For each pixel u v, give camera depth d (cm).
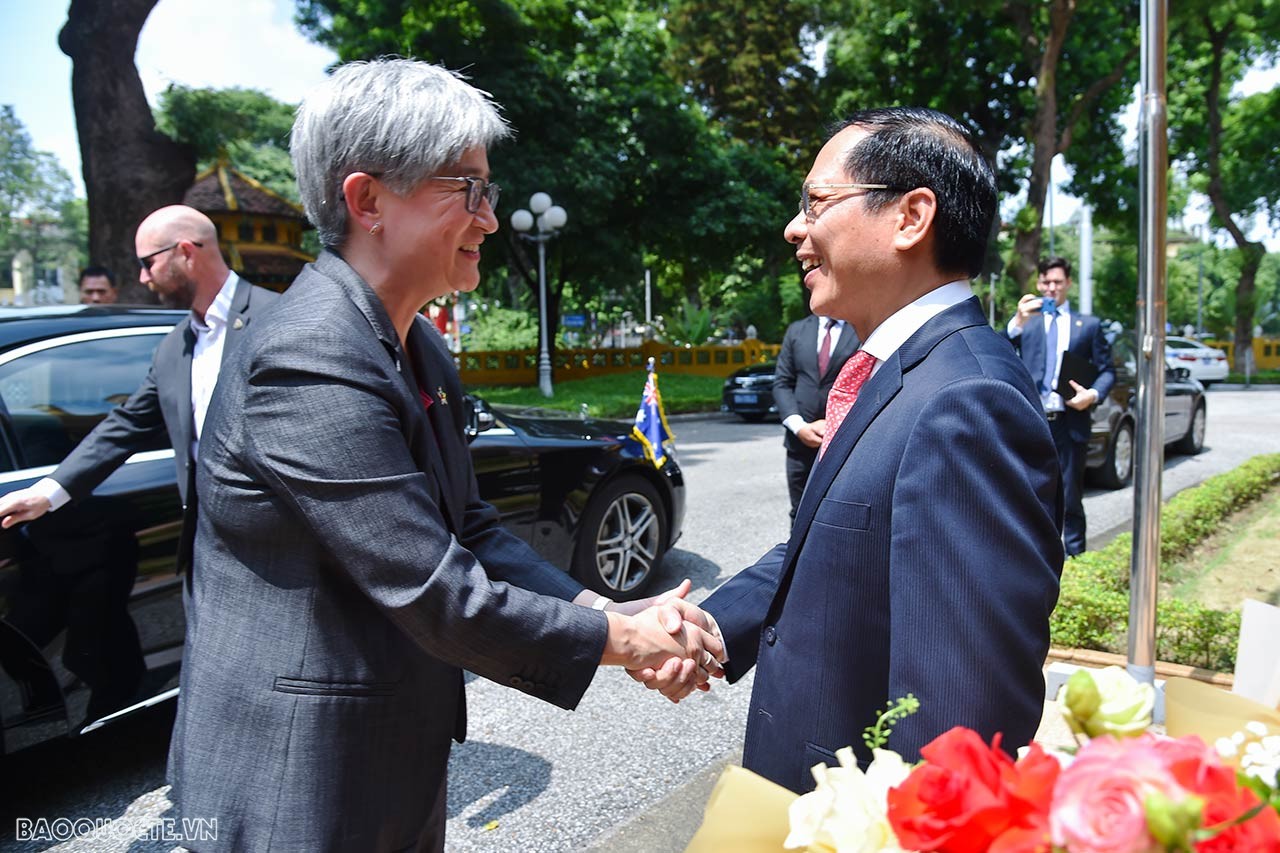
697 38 2998
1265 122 2503
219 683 134
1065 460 514
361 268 142
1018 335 535
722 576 521
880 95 2273
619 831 265
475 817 275
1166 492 745
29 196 3338
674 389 1931
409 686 139
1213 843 61
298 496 126
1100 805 62
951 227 133
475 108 139
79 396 304
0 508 254
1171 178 2886
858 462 130
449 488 153
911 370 131
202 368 279
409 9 1697
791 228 148
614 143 2025
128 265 1046
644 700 363
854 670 128
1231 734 100
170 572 299
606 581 468
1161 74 284
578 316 2469
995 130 2289
